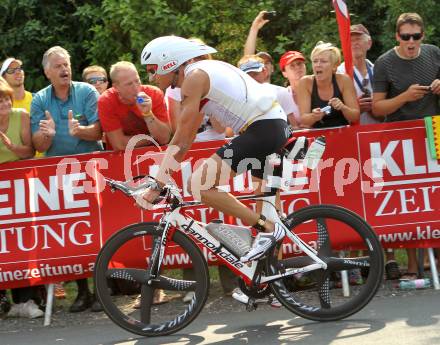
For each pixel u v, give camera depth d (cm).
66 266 628
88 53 1051
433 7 966
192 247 546
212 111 525
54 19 1080
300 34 1030
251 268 538
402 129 631
